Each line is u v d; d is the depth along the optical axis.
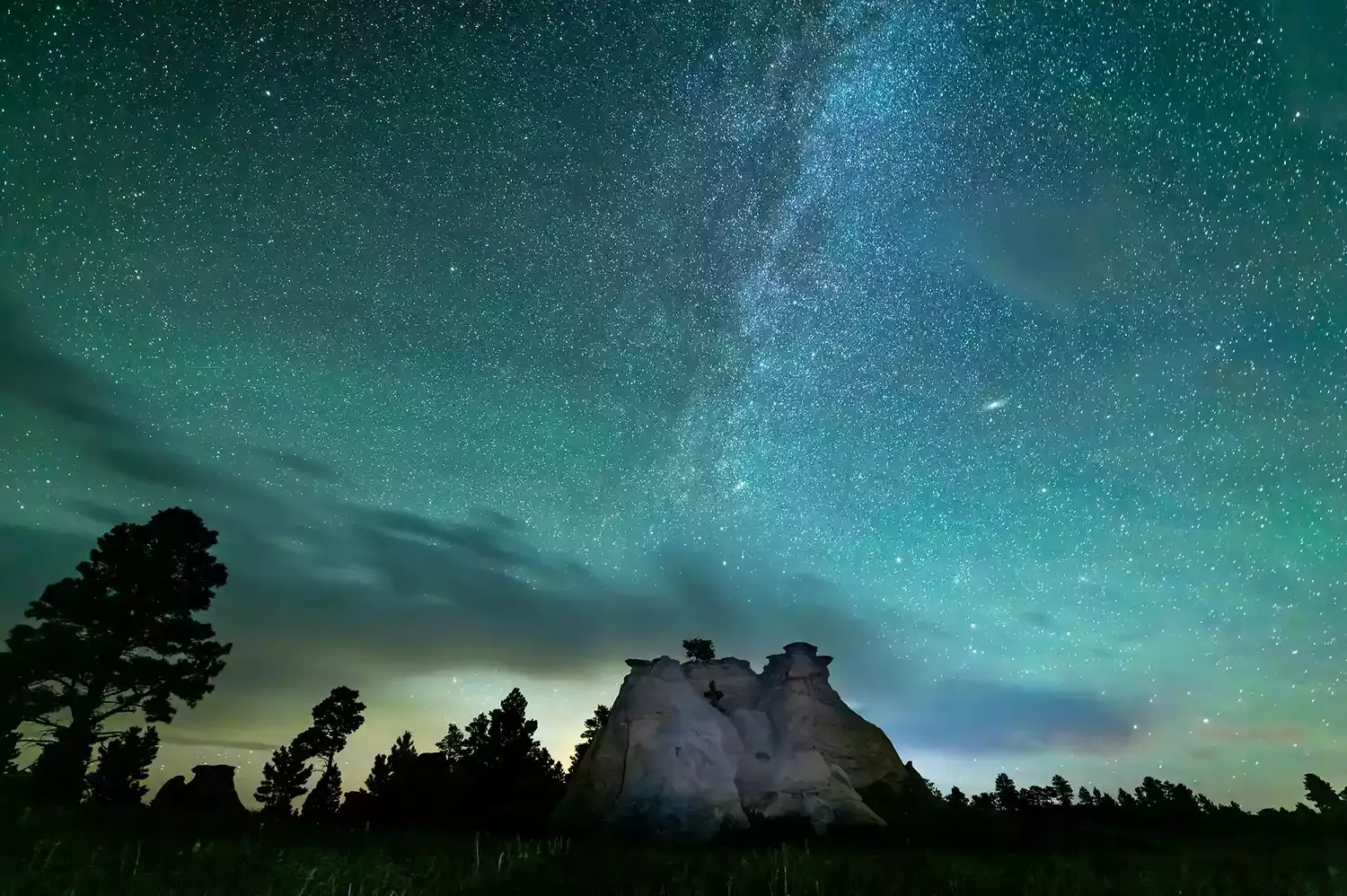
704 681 38.72
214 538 39.47
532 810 37.41
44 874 10.59
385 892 11.62
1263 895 14.65
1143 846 26.31
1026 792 36.06
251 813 33.75
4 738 32.34
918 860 18.70
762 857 18.78
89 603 35.16
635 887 12.62
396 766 43.94
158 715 36.00
